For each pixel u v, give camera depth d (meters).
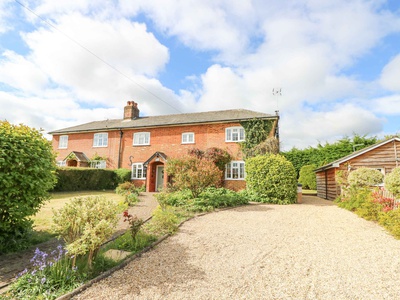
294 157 25.64
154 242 5.27
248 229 6.80
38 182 4.63
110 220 3.93
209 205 10.12
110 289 3.22
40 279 3.13
